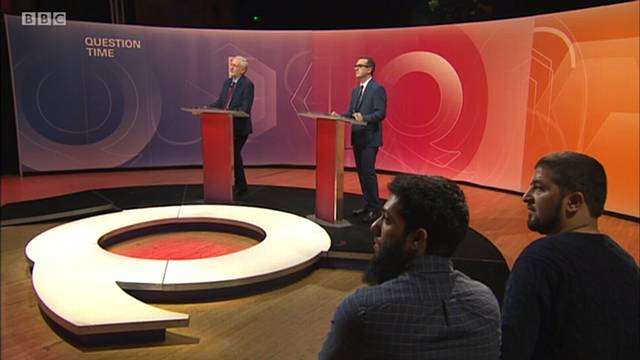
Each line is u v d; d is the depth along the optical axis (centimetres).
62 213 511
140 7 895
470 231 468
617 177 556
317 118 459
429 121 748
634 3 524
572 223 130
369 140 480
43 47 711
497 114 676
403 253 106
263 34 789
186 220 477
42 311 309
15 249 424
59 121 736
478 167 709
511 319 121
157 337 275
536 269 124
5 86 714
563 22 588
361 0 964
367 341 101
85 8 839
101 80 748
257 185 662
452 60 711
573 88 587
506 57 654
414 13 929
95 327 261
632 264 127
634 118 535
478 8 825
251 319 304
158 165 799
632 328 120
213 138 532
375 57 771
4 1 762
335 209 468
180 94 789
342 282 363
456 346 101
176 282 321
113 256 366
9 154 730
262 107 810
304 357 261
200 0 957
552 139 616
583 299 120
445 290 104
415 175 111
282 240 410
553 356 124
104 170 772
